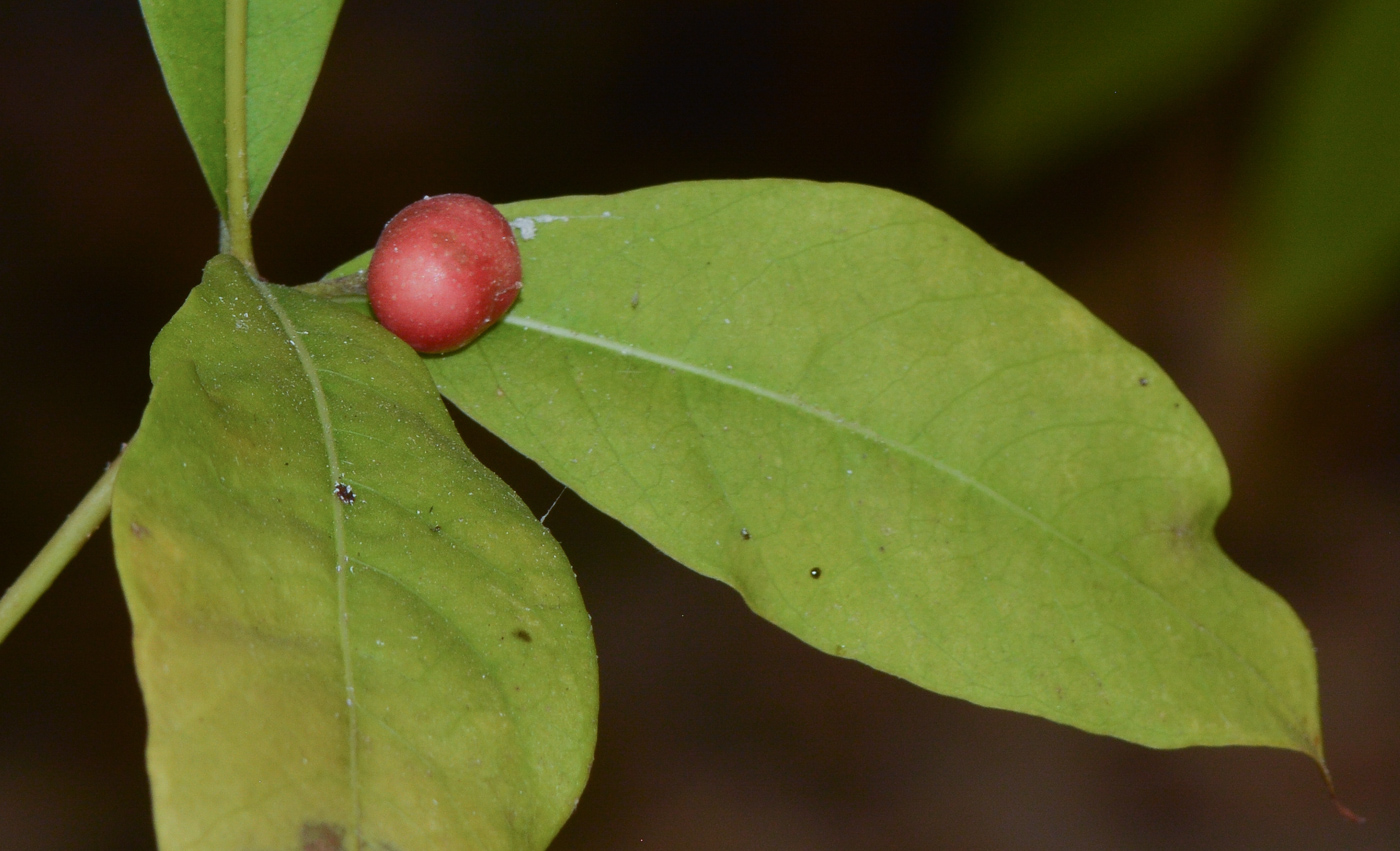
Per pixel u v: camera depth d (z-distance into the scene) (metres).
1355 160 0.28
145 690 0.23
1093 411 0.26
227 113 0.26
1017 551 0.26
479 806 0.24
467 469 0.25
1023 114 0.28
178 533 0.24
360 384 0.25
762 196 0.26
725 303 0.26
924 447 0.26
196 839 0.23
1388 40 0.27
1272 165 0.28
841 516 0.26
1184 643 0.26
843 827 0.60
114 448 0.57
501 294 0.26
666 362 0.26
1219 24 0.28
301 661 0.24
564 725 0.24
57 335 0.58
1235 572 0.26
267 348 0.25
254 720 0.23
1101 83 0.28
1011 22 0.28
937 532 0.26
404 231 0.25
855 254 0.26
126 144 0.60
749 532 0.26
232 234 0.26
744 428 0.26
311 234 0.60
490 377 0.26
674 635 0.61
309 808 0.23
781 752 0.61
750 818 0.60
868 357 0.26
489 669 0.24
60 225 0.58
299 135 0.61
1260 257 0.28
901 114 0.61
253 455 0.24
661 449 0.26
